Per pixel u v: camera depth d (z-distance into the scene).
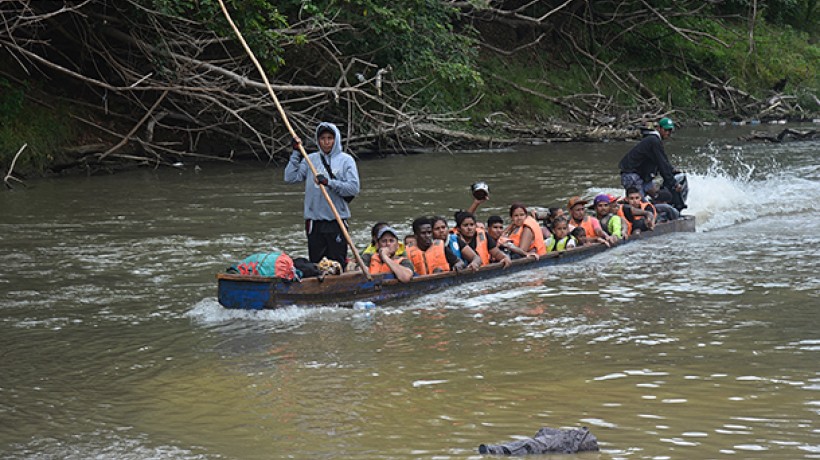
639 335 10.91
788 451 7.40
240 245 16.56
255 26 25.73
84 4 25.42
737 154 31.80
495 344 10.62
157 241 16.92
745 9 54.69
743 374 9.38
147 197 22.25
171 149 29.53
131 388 9.34
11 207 20.70
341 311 12.27
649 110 44.41
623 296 12.88
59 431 8.22
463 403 8.66
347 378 9.48
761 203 21.31
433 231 13.69
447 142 34.16
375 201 21.45
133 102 29.11
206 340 11.00
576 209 16.30
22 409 8.80
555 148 34.56
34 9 26.70
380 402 8.73
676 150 33.34
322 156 13.23
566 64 45.19
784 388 8.93
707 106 47.28
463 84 36.81
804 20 59.53
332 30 28.62
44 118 26.84
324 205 13.21
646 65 47.94
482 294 13.14
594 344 10.56
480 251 14.20
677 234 17.77
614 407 8.46
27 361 10.29
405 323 11.65
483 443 7.68
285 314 12.04
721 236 17.50
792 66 51.78
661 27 49.16
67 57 27.67
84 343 10.95
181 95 29.25
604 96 42.25
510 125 37.44
